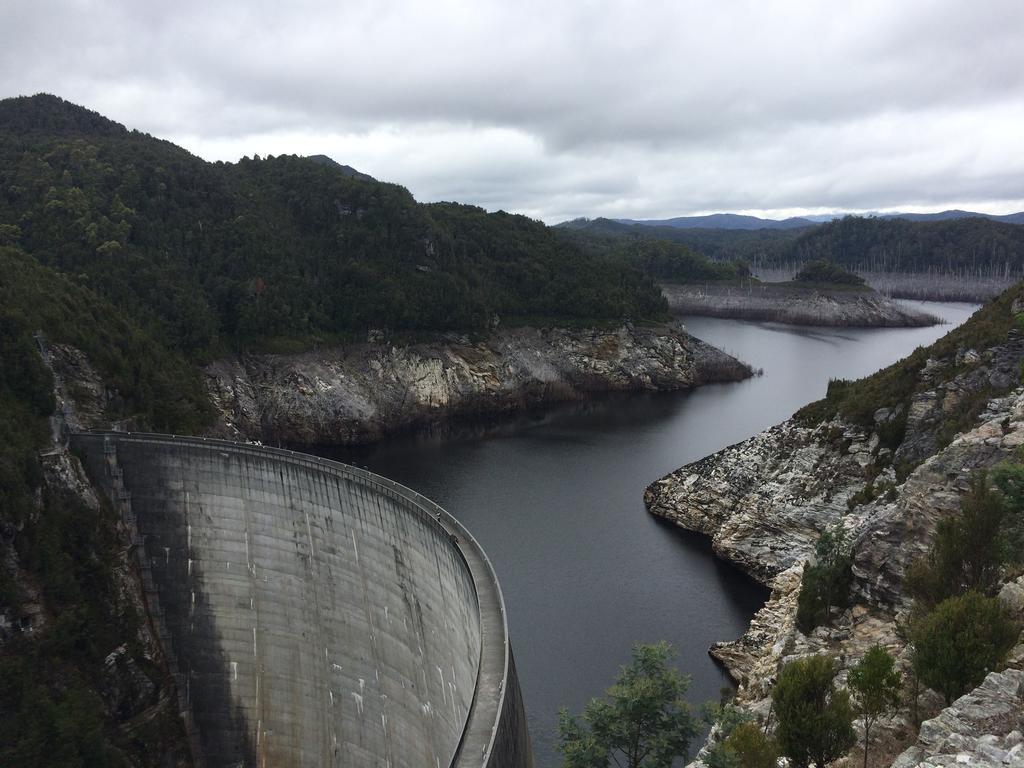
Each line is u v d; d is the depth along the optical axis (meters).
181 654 77.00
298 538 73.81
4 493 69.44
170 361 122.00
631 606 82.88
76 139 174.12
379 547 67.38
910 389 82.69
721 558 95.00
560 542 100.81
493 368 188.88
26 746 62.38
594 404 193.38
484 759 30.70
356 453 148.88
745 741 30.22
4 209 145.25
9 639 66.88
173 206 168.00
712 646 73.44
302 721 72.94
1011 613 33.59
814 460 89.25
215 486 77.12
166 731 74.12
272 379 156.62
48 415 80.38
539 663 71.81
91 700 68.50
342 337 173.50
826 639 51.09
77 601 71.94
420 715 61.91
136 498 79.00
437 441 158.38
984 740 22.70
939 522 40.50
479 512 112.25
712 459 107.81
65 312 98.44
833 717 27.62
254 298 161.88
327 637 71.94
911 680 34.06
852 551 54.16
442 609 57.62
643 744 38.19
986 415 61.62
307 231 196.00
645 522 108.38
